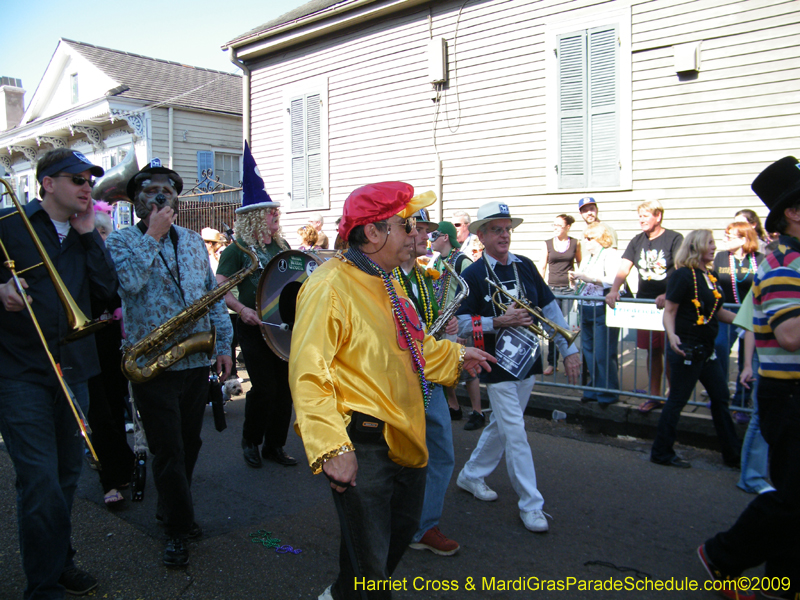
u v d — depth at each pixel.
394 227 2.24
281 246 4.83
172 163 17.11
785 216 2.75
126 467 4.14
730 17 6.81
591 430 5.54
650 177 7.42
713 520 3.73
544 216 8.21
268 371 4.57
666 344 5.08
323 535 3.62
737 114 6.85
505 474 4.57
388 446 2.16
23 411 2.67
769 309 2.65
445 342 2.57
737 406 5.11
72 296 2.92
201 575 3.18
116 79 17.64
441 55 8.87
